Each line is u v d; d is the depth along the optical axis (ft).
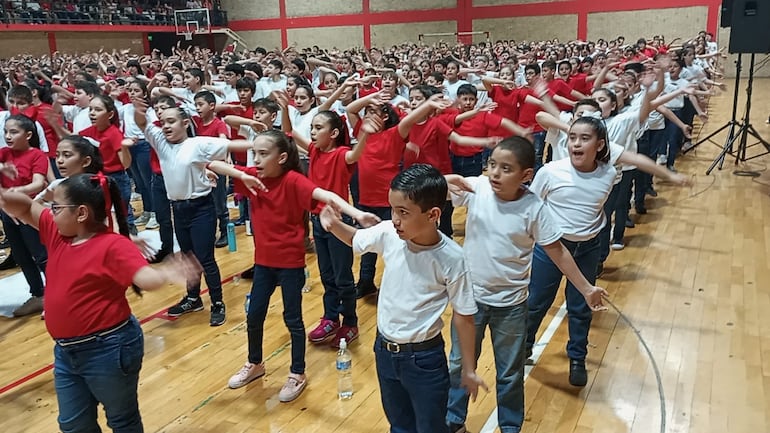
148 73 39.96
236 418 10.14
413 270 6.85
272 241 10.27
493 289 8.45
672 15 65.36
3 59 56.08
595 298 8.41
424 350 6.95
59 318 7.21
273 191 10.09
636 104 18.29
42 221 7.55
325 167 12.51
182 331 13.53
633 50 37.68
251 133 19.02
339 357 11.81
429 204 6.40
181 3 80.79
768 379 10.84
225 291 15.75
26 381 11.76
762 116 39.45
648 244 18.04
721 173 25.73
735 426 9.55
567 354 11.05
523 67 34.81
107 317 7.33
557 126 13.21
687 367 11.34
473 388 7.09
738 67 26.07
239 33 84.07
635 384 10.84
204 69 32.65
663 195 23.06
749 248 17.37
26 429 10.14
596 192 9.96
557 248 8.34
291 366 10.85
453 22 74.84
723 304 13.91
